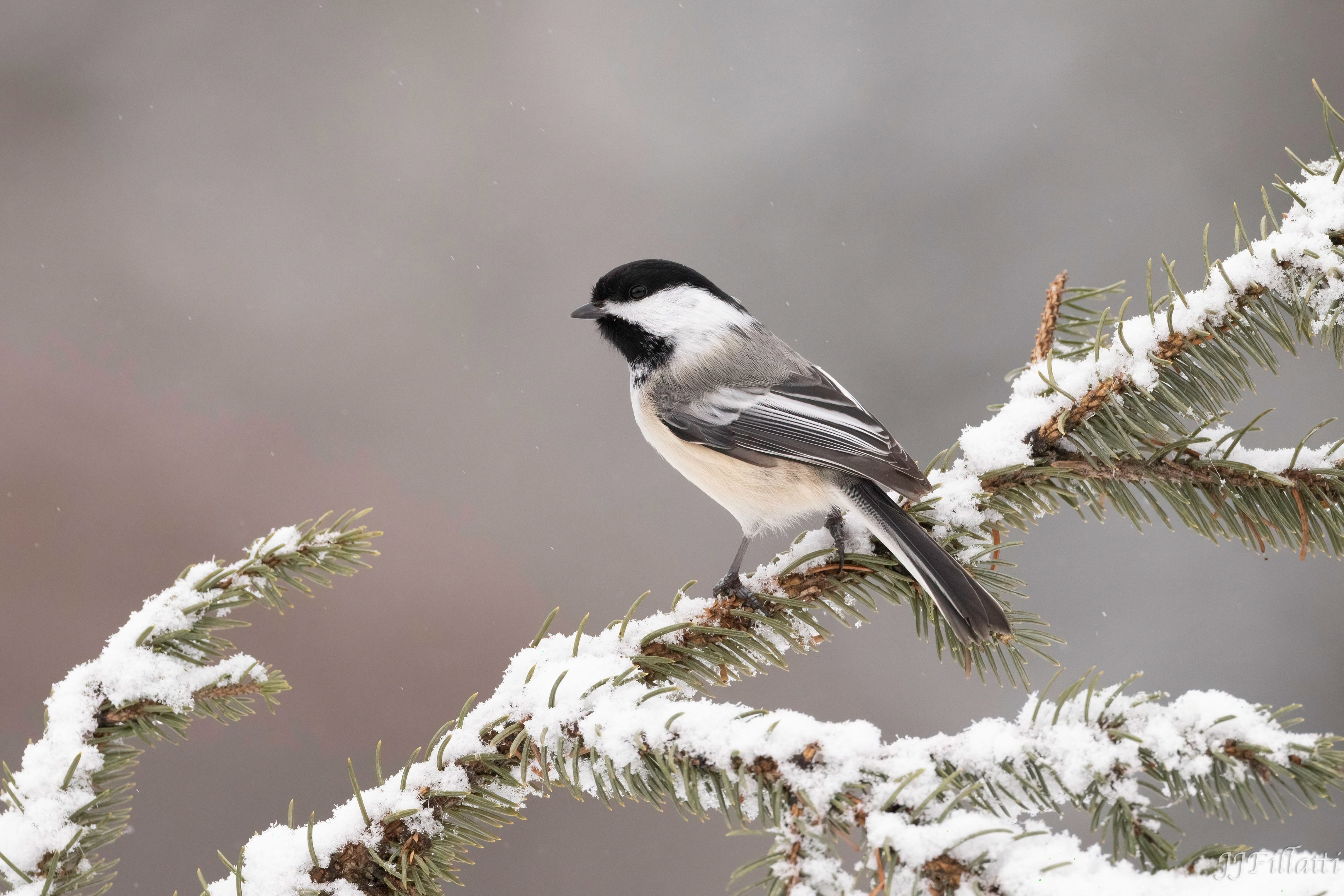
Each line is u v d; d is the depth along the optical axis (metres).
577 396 13.41
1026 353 13.07
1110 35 14.66
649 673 4.45
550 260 14.34
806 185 14.67
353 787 3.65
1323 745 2.98
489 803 3.69
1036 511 5.32
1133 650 11.27
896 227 14.32
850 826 3.00
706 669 4.61
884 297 13.80
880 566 5.13
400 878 3.45
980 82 14.93
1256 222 13.31
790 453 6.35
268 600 4.64
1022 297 13.43
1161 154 14.05
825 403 6.49
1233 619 11.30
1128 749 3.12
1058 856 2.77
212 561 4.73
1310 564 11.24
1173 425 4.96
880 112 15.04
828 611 5.09
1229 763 3.01
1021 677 4.76
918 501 5.35
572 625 11.39
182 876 8.97
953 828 2.87
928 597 5.04
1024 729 3.27
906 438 13.01
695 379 6.92
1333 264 4.50
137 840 9.16
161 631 4.32
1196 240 13.38
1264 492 4.86
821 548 5.34
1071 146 14.34
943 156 14.66
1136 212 13.74
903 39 15.17
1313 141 13.56
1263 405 11.95
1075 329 5.65
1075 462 5.21
